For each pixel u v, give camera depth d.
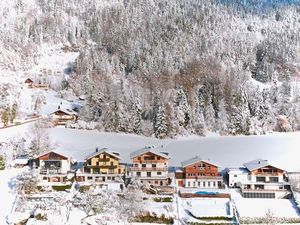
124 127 133.12
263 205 79.62
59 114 139.50
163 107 132.88
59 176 84.44
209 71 174.62
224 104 146.12
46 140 107.00
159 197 78.19
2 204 75.12
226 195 81.12
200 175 85.69
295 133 140.00
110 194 77.88
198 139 129.88
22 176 81.00
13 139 106.19
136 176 84.12
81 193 79.12
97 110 141.25
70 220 70.75
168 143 123.25
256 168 85.62
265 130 140.50
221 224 72.69
